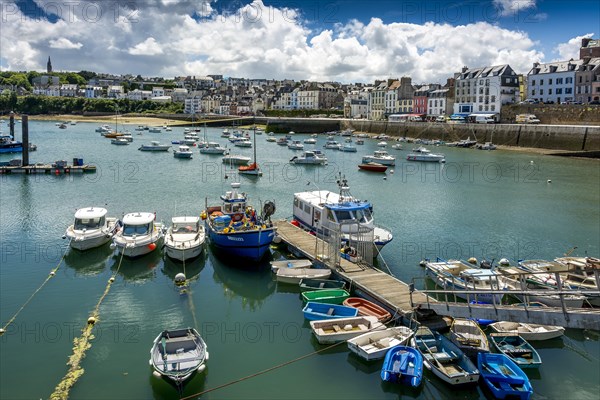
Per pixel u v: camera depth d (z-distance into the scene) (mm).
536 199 49500
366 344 18641
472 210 44281
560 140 88062
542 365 18031
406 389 16547
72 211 40000
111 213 39562
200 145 93375
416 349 17625
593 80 108125
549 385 16859
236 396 16172
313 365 17984
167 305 22922
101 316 21609
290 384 16859
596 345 19500
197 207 42344
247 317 21828
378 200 48344
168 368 16156
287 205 44781
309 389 16609
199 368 16375
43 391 16172
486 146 95438
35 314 21672
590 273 23297
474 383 16406
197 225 30609
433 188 55594
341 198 31344
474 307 18141
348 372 17578
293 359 18328
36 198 45125
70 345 19031
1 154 78750
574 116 99188
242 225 29172
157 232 30047
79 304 22781
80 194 47250
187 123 163375
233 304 23172
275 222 34781
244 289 24938
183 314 22047
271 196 48906
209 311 22375
